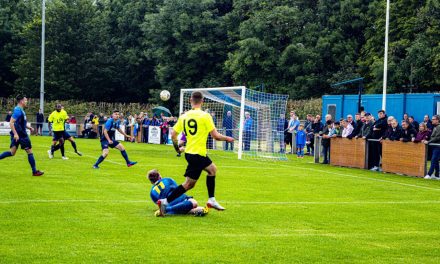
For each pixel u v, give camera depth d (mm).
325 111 39281
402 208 13031
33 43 67375
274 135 30875
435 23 48969
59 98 67062
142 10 72500
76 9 68562
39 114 46406
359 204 13430
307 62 57094
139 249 8172
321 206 12883
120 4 74062
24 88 66000
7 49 71688
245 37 60438
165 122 39094
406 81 50531
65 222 9977
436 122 20516
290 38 60062
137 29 72562
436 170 20562
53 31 67562
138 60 70375
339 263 7805
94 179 16609
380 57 53719
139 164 22094
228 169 21500
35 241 8500
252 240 9000
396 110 32875
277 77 59531
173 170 20062
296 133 31234
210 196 11188
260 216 11258
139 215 10875
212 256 7906
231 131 33781
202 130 10852
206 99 35969
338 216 11602
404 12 53125
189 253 8031
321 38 57031
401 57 52344
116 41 73562
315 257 8062
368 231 10125
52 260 7457
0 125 44156
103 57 70750
